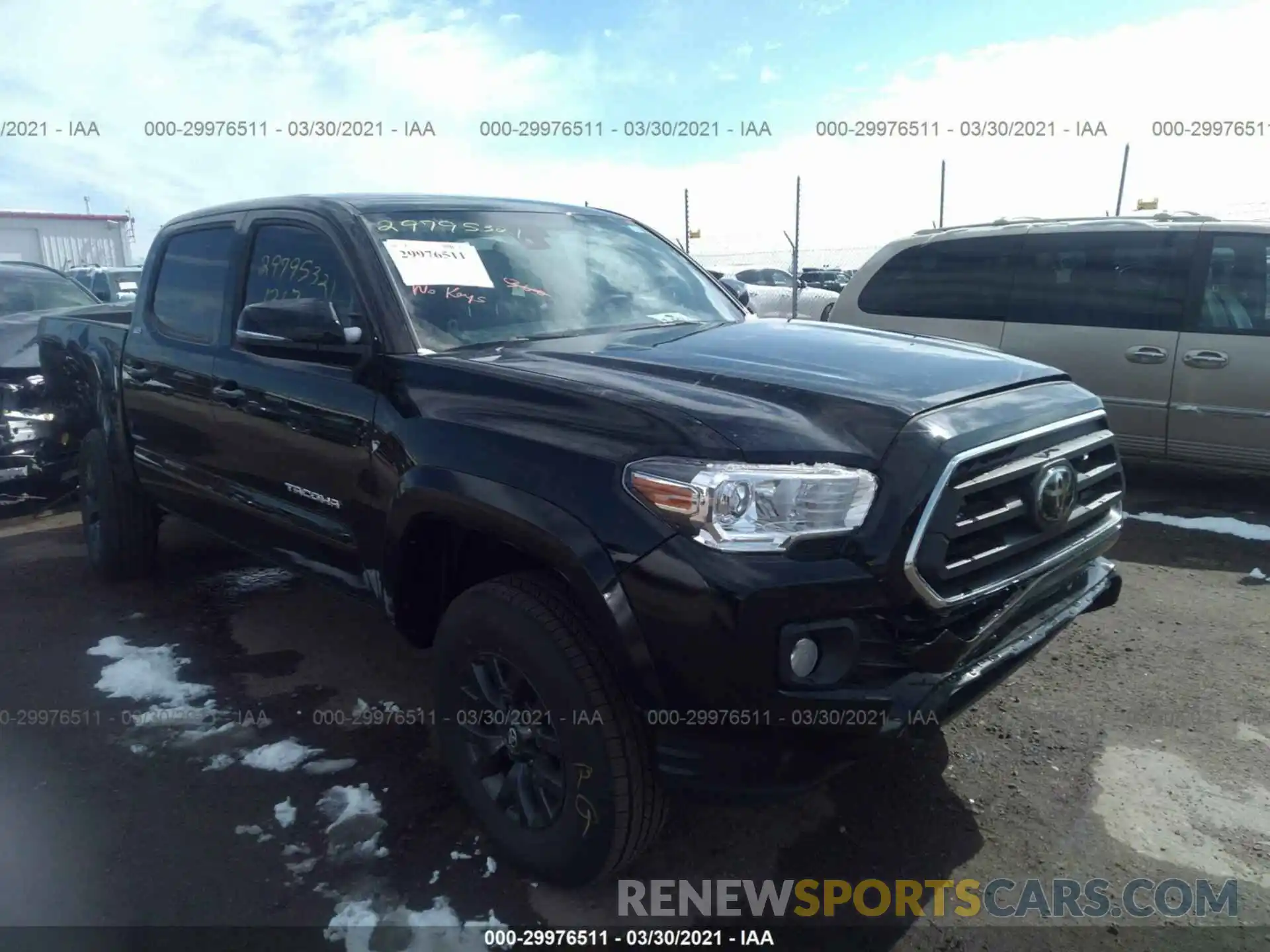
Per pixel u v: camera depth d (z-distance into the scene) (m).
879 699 2.25
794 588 2.18
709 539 2.21
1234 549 5.42
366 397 3.07
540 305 3.48
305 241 3.56
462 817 3.02
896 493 2.27
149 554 5.11
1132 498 6.55
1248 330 5.99
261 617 4.69
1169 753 3.28
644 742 2.42
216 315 4.00
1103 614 4.50
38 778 3.27
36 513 6.94
